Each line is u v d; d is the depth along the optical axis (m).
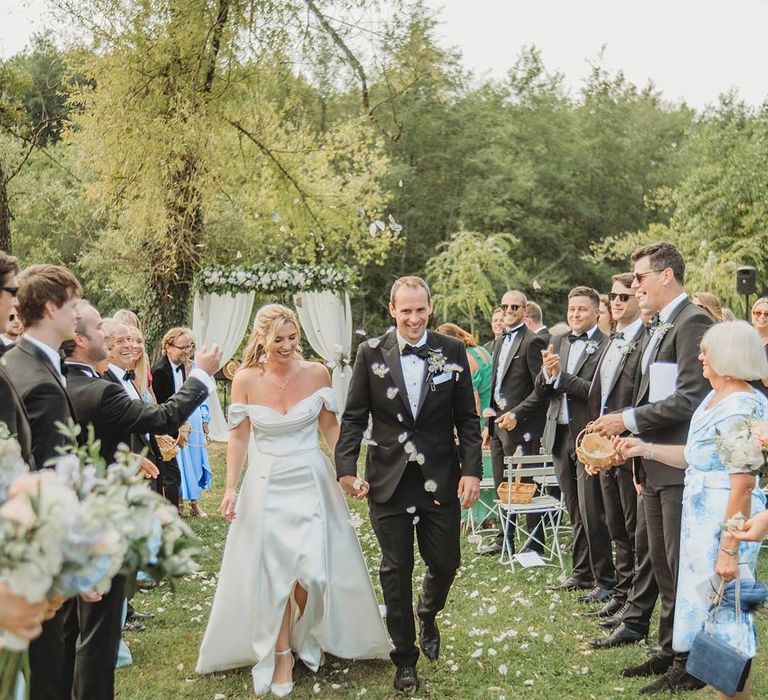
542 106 31.42
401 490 4.02
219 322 13.12
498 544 6.70
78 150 15.79
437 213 29.41
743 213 18.97
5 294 2.68
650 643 4.46
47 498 1.73
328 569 4.14
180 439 5.91
